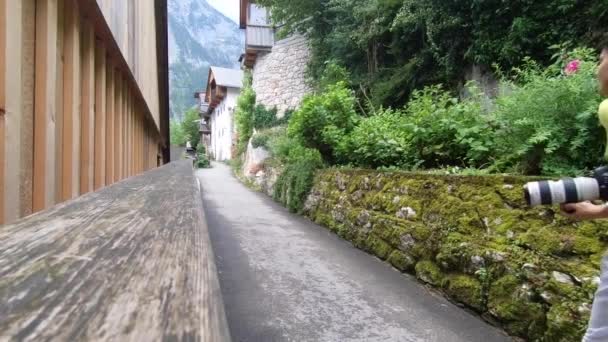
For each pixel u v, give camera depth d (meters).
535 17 6.20
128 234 0.92
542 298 2.41
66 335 0.43
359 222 5.06
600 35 5.23
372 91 10.45
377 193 4.81
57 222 1.01
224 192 12.21
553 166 3.13
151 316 0.49
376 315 2.93
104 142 2.70
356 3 11.47
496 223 2.95
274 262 4.29
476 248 3.02
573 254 2.35
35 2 1.74
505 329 2.66
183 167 4.28
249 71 22.80
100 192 1.68
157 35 6.86
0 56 1.41
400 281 3.69
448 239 3.33
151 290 0.58
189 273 0.66
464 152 4.61
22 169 1.61
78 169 2.12
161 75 7.59
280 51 18.80
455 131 4.57
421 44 9.34
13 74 1.47
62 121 2.02
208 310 0.51
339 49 12.69
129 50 3.54
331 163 7.46
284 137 12.20
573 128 3.08
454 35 7.86
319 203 6.77
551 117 3.19
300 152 8.72
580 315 2.15
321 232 5.97
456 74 8.25
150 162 6.87
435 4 7.95
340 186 6.03
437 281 3.39
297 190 7.71
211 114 43.03
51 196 1.75
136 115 4.71
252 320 2.80
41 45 1.73
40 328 0.44
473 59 7.48
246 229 6.18
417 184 4.05
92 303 0.52
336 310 3.01
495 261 2.81
